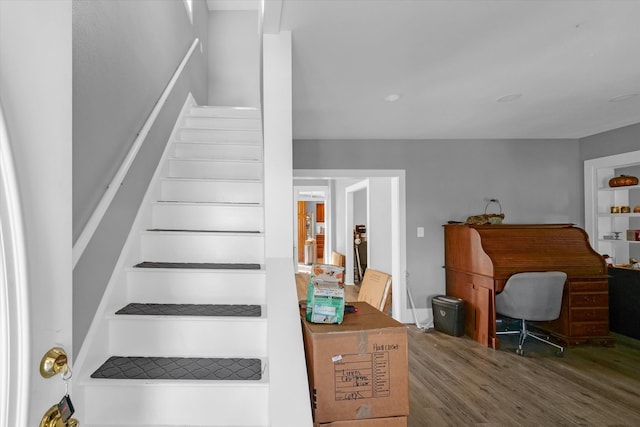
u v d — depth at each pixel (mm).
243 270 1919
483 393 2635
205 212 2355
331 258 8586
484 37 2113
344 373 1475
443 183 4762
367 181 6488
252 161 2777
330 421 1456
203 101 4320
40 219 594
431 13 1870
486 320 3660
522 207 4797
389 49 2266
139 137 2135
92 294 1523
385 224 6184
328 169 4734
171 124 2877
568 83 2838
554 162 4820
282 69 2014
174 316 1651
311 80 2760
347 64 2477
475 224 4242
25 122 570
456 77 2715
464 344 3729
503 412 2369
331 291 1613
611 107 3461
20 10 568
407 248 4703
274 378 1390
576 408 2414
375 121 3918
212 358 1630
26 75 576
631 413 2350
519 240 3787
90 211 1554
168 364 1559
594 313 3584
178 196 2523
